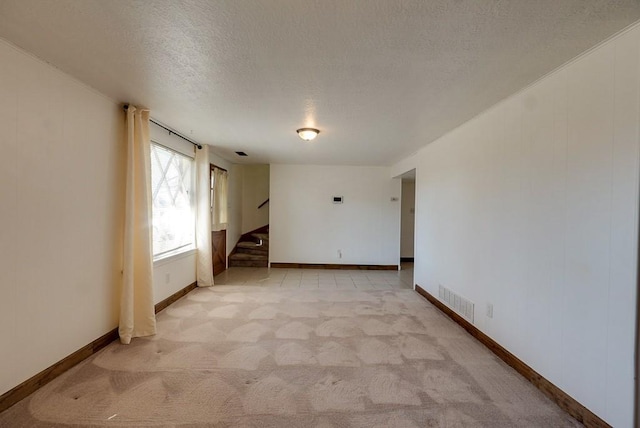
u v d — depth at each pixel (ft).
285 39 5.41
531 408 6.12
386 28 5.03
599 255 5.47
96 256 8.07
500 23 4.85
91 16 4.83
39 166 6.38
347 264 20.86
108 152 8.47
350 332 9.72
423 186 14.40
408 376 7.20
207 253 15.05
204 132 12.20
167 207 12.53
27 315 6.16
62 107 6.91
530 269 7.17
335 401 6.23
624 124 5.07
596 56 5.55
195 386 6.66
